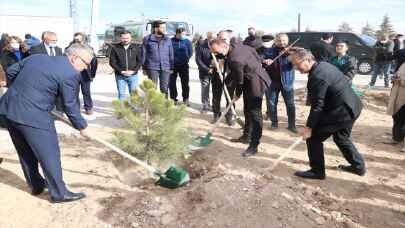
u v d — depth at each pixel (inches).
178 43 332.8
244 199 145.1
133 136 178.7
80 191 160.6
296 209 143.3
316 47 241.3
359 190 167.2
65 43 901.8
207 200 145.9
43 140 140.9
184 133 189.3
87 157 201.9
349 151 179.9
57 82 139.2
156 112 177.6
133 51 283.9
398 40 470.9
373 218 143.3
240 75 196.2
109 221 138.1
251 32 323.9
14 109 138.2
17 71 143.9
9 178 173.5
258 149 219.6
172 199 149.3
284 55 248.5
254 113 202.1
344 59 241.3
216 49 200.5
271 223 134.2
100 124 276.8
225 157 201.9
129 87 290.5
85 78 297.4
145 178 179.3
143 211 142.8
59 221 138.5
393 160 207.8
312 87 159.0
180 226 133.8
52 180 146.5
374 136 256.8
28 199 154.3
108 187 165.3
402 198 160.7
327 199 155.7
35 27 874.1
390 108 229.1
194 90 457.4
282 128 272.2
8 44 302.5
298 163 198.2
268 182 162.4
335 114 163.6
